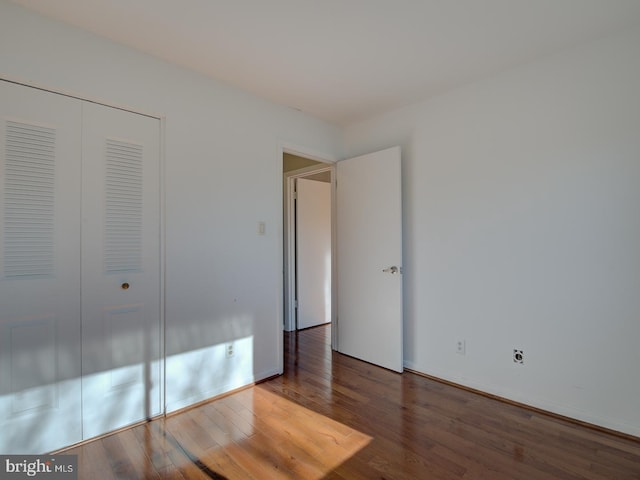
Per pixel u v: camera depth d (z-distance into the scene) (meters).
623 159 1.92
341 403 2.32
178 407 2.21
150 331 2.11
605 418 1.98
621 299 1.93
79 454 1.76
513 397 2.32
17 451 1.68
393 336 2.88
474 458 1.73
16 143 1.68
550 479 1.58
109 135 1.96
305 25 1.83
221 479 1.59
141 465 1.68
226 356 2.46
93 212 1.90
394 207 2.86
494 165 2.40
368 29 1.86
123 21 1.79
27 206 1.71
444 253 2.67
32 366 1.72
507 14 1.74
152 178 2.12
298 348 3.53
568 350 2.11
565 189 2.11
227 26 1.83
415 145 2.86
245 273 2.58
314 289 4.44
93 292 1.90
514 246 2.31
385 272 2.93
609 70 1.96
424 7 1.68
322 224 4.55
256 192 2.66
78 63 1.85
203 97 2.35
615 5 1.68
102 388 1.93
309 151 3.10
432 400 2.36
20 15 1.68
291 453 1.77
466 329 2.55
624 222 1.92
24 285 1.70
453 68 2.30
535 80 2.22
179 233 2.22
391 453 1.77
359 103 2.86
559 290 2.14
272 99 2.77
